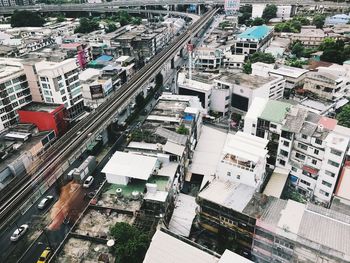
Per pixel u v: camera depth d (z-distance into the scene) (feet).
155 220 163.12
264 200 164.35
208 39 565.12
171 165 209.97
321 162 195.93
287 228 142.72
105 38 532.73
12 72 307.17
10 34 628.28
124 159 198.29
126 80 438.81
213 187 178.19
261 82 322.34
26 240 188.34
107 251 146.72
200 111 283.18
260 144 191.21
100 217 168.55
